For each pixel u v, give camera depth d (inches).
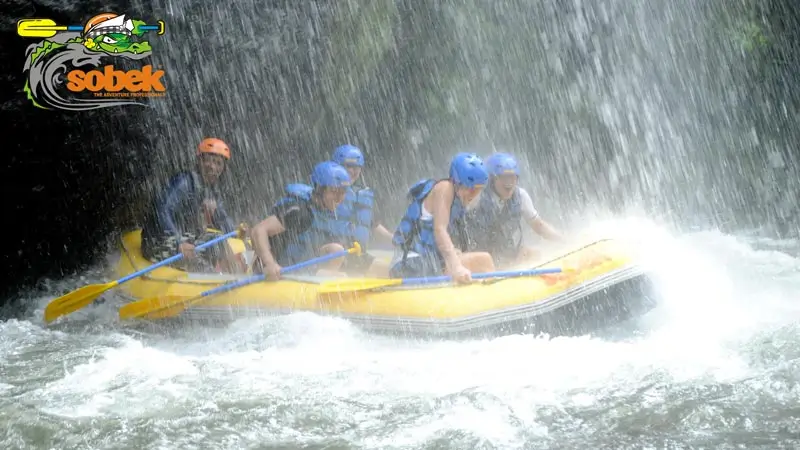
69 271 722.8
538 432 314.2
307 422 332.2
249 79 827.4
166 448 312.2
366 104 929.5
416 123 968.9
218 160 581.9
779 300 479.2
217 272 576.7
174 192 564.7
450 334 426.0
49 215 716.7
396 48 932.0
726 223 865.5
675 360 378.3
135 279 546.0
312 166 921.5
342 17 884.0
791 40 1017.5
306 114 887.1
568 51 1002.7
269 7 827.4
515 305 430.6
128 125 744.3
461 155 460.4
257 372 394.6
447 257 448.5
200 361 416.5
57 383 385.4
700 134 1045.2
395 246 486.9
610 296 444.1
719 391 339.6
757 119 1034.7
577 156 1019.3
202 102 804.0
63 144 703.1
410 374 384.2
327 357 415.8
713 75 1037.8
